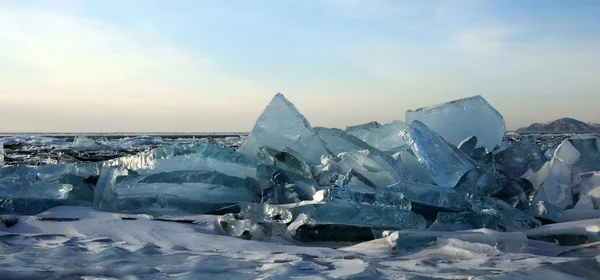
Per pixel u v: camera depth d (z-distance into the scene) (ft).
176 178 19.33
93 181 21.88
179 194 19.39
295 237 14.80
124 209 18.86
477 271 10.01
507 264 10.80
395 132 29.01
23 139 155.84
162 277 9.63
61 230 15.26
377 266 10.52
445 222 15.64
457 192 17.95
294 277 9.39
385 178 20.44
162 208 18.89
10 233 14.51
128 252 12.03
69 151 80.38
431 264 10.80
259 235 14.67
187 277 9.56
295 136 24.53
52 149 89.76
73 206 19.43
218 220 16.21
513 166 22.84
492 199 17.51
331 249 13.01
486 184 18.83
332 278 9.24
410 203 16.46
